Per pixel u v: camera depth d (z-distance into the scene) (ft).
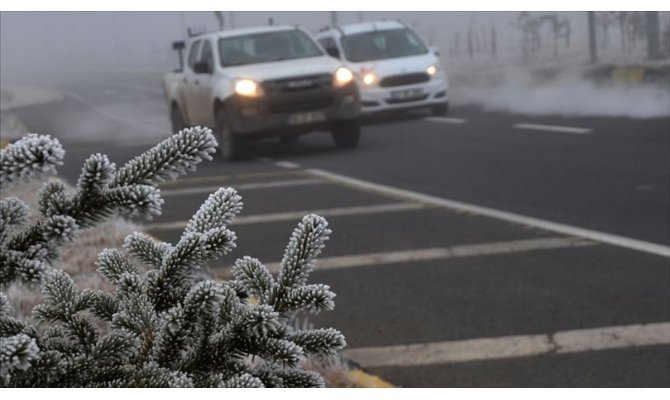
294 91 56.59
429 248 30.50
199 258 6.62
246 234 34.65
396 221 35.24
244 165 54.24
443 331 22.08
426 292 25.36
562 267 26.96
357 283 26.71
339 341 6.63
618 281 25.20
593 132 56.70
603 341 20.72
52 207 6.15
